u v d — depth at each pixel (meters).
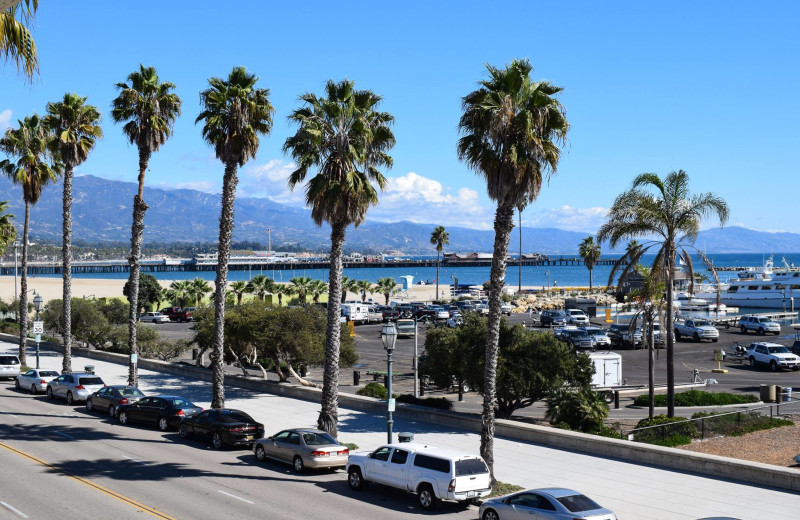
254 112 32.25
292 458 23.77
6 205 58.38
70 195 44.34
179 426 30.12
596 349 61.59
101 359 56.16
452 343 31.81
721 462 22.42
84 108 43.31
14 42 13.10
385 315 90.00
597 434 28.11
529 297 117.88
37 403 37.69
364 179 27.19
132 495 20.09
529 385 30.34
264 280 105.75
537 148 21.08
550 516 16.23
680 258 31.66
